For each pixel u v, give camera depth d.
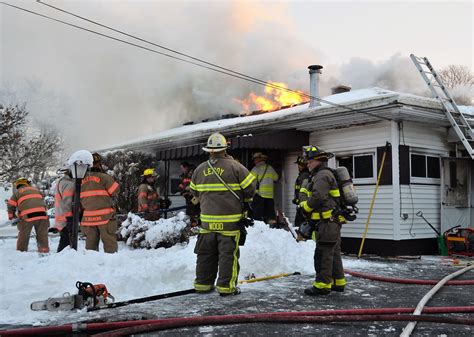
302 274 6.65
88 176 6.93
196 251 5.33
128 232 9.20
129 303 4.71
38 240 8.16
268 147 9.98
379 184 9.30
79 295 4.41
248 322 3.97
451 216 9.85
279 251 6.87
